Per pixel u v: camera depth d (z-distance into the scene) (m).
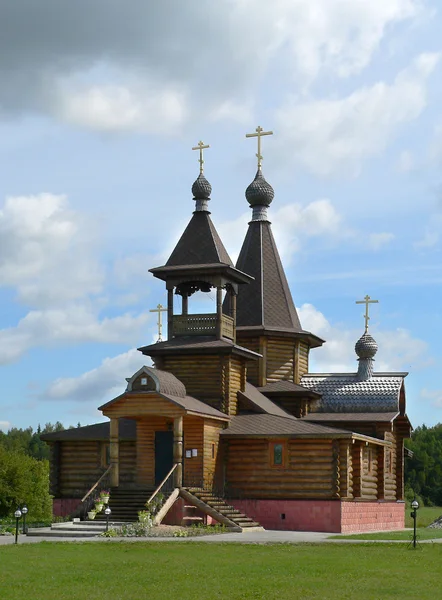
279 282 60.41
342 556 31.91
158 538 38.78
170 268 52.19
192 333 52.25
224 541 36.84
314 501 48.03
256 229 61.25
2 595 23.14
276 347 59.03
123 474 50.75
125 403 45.94
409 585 25.42
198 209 54.00
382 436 56.56
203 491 46.34
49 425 190.62
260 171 62.16
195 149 55.50
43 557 30.88
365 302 61.28
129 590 24.16
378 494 55.84
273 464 49.03
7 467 78.94
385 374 60.19
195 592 23.89
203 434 47.69
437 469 142.00
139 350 51.97
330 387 59.66
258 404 52.59
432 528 58.91
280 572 27.59
